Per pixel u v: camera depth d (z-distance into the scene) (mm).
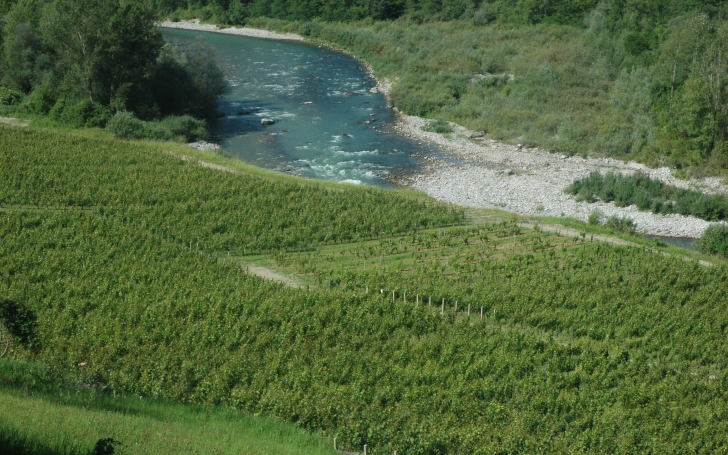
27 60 101625
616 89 105062
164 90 101938
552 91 109500
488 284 53406
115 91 95625
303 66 140125
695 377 42469
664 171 87438
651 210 76000
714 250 65188
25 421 26406
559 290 52688
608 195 78312
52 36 92312
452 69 126438
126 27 92500
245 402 36875
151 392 36750
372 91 123812
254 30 174500
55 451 24125
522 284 53219
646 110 98438
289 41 165000
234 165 80250
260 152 90812
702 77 86438
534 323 48812
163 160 76688
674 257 59344
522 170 87625
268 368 39750
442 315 48375
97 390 35250
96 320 43438
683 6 128250
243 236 61312
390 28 155250
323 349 42812
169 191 68125
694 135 87062
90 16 91812
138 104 97125
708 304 51500
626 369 42438
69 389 34219
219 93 107125
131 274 50094
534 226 66312
